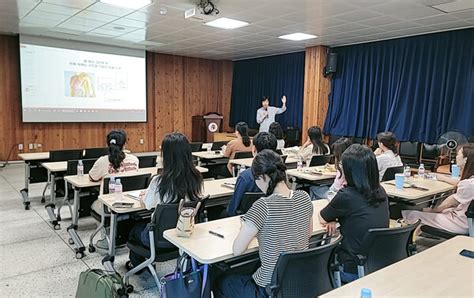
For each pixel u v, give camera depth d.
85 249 3.34
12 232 3.77
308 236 1.87
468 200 2.88
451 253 1.74
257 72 9.99
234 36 7.05
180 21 5.92
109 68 8.59
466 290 1.37
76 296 2.23
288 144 8.39
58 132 8.16
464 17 5.22
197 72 10.40
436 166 5.92
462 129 6.03
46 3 5.04
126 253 3.28
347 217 2.06
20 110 7.68
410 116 6.71
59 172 4.18
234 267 1.96
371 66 7.27
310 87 7.95
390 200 3.30
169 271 2.97
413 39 6.58
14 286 2.67
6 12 5.56
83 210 3.76
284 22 5.80
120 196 2.85
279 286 1.60
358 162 2.05
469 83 5.91
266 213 1.71
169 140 2.39
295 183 4.05
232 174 4.79
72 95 8.12
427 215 3.05
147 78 9.39
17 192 5.34
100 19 5.92
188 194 2.41
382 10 4.96
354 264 2.01
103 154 5.09
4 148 7.61
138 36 7.35
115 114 8.82
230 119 11.00
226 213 3.00
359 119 7.55
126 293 2.35
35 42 7.51
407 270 1.54
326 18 5.48
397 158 3.92
